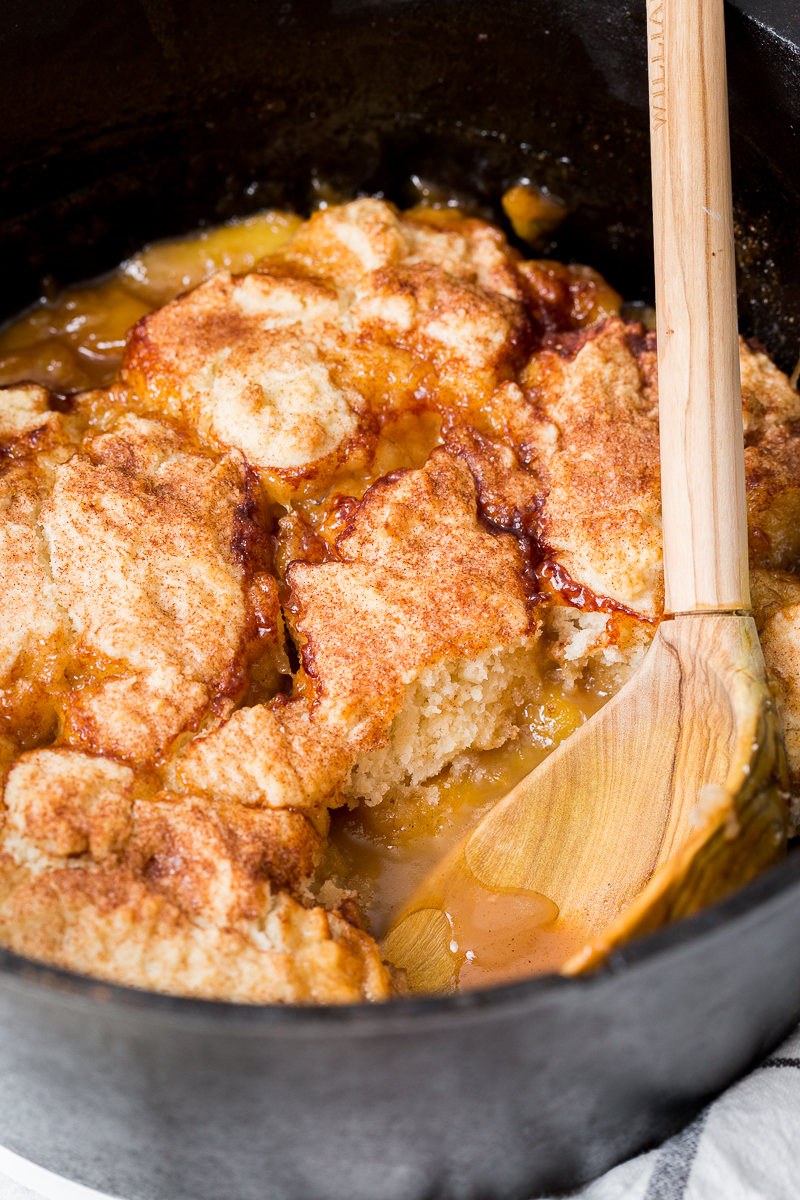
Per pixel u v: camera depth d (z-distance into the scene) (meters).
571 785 0.53
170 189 0.64
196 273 0.65
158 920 0.48
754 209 0.60
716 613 0.52
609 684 0.56
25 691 0.53
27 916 0.48
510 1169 0.48
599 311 0.63
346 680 0.53
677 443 0.53
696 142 0.54
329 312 0.59
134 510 0.55
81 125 0.61
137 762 0.51
